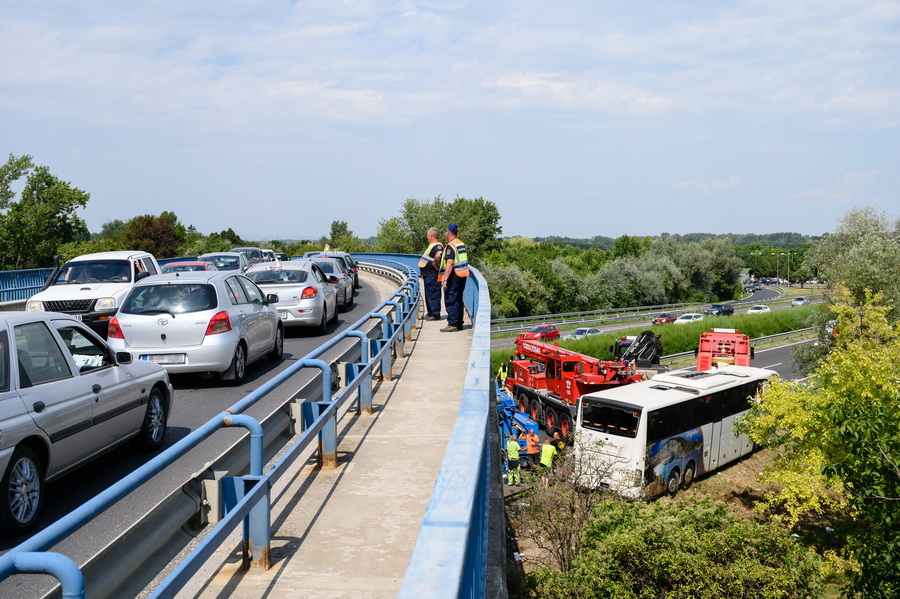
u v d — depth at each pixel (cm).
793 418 2189
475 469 226
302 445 562
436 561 159
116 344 1098
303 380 1188
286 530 550
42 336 636
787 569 1423
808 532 2442
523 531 1952
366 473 682
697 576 1432
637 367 3744
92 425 662
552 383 3253
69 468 634
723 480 2797
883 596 1451
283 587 457
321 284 1836
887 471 1475
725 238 11600
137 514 585
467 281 1966
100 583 374
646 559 1473
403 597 140
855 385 2084
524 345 3541
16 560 269
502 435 2633
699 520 1582
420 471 686
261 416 930
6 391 566
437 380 1096
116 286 1538
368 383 898
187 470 711
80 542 525
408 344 1440
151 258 1731
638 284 9194
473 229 10306
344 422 862
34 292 2455
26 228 5775
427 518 187
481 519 369
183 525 481
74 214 6203
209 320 1104
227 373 1132
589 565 1537
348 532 546
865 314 2603
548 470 2034
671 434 2491
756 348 6078
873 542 1538
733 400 2845
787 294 14100
